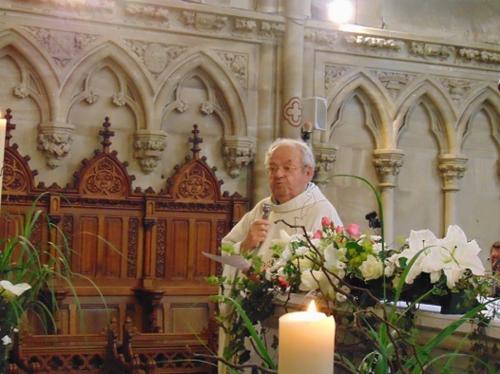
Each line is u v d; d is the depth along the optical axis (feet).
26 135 30.96
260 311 11.80
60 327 29.78
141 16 32.63
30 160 30.99
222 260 10.28
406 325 9.57
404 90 37.76
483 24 41.45
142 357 19.97
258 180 34.50
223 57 34.09
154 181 32.91
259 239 13.79
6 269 10.75
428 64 38.27
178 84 33.42
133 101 32.71
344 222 36.55
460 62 38.88
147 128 32.53
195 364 20.26
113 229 31.65
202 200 33.12
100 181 31.55
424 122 38.58
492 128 39.83
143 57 32.73
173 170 33.19
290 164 14.76
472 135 39.42
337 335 10.31
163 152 33.14
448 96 38.63
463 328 9.16
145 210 32.07
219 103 34.27
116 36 32.24
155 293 31.17
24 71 30.99
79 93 31.78
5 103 30.71
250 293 11.89
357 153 37.09
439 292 9.71
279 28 34.76
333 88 36.19
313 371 5.84
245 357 11.88
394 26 39.60
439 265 9.84
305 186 15.02
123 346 19.67
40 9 31.04
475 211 39.40
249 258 12.32
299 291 11.60
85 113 31.96
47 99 31.17
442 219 38.78
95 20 31.86
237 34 34.32
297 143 15.07
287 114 34.47
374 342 8.54
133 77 32.48
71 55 31.58
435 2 40.86
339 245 10.98
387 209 37.11
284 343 5.90
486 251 39.45
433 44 38.06
